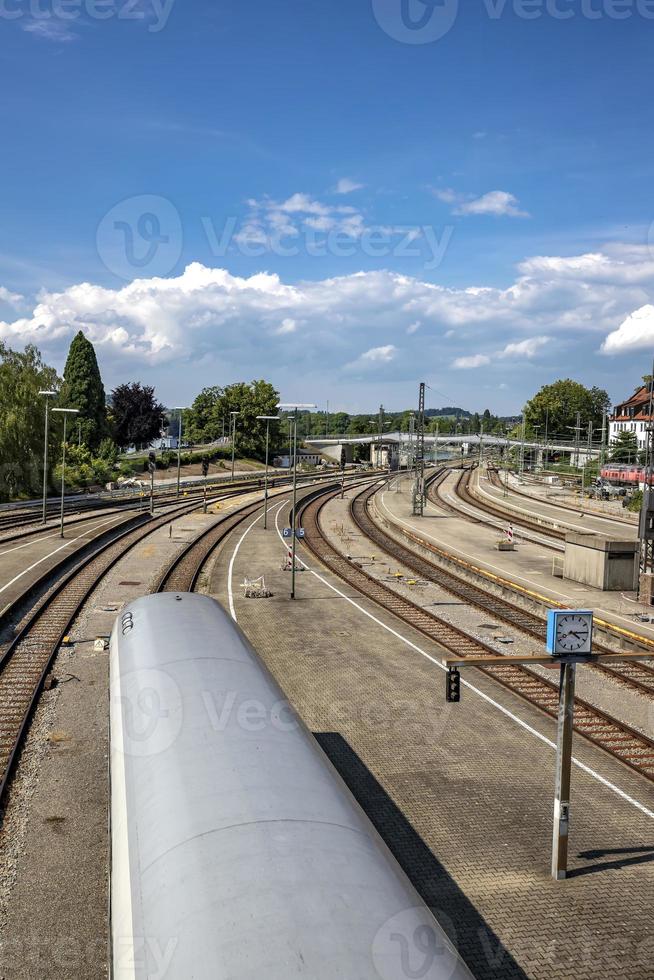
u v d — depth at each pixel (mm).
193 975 5094
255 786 7293
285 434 144875
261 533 51219
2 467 65375
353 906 5754
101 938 8820
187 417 154375
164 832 6773
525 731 15805
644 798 12906
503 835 11500
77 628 23547
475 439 156125
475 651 22094
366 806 12297
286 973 5035
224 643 11609
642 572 29656
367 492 88438
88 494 77625
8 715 15742
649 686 18875
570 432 140625
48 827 11266
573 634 10125
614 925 9422
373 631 24125
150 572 34906
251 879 5914
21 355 69188
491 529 55094
